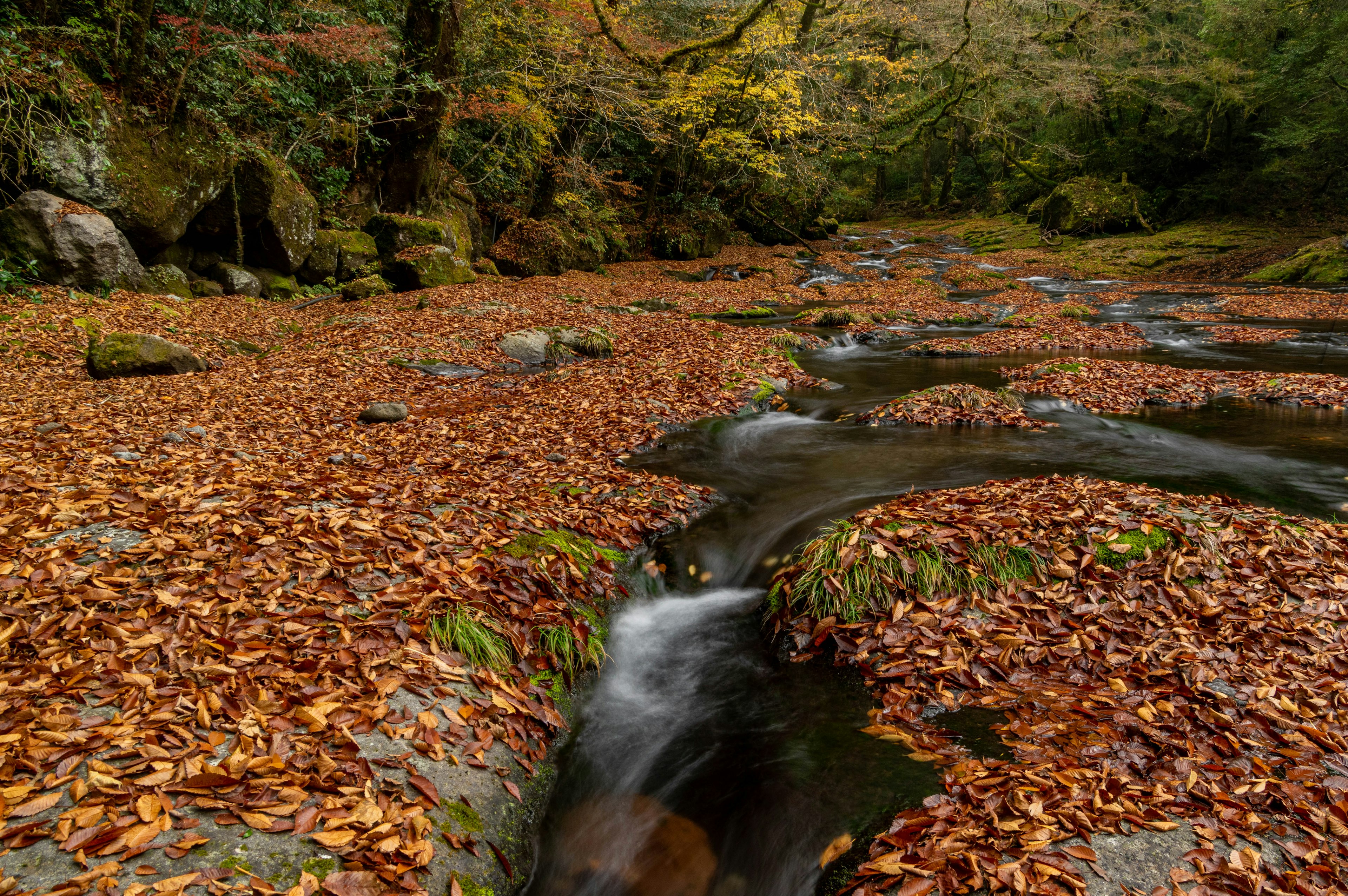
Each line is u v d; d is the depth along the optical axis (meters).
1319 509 5.55
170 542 3.78
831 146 27.92
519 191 24.89
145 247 13.47
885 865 2.52
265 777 2.54
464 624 3.63
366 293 16.53
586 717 3.81
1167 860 2.45
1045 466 6.70
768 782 3.22
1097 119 33.31
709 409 8.77
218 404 8.36
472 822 2.75
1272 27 25.20
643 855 3.02
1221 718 3.17
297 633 3.31
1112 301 20.33
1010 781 2.84
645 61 17.52
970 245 35.12
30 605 3.19
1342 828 2.58
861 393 10.16
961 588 4.23
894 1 24.97
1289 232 25.69
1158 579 4.22
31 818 2.25
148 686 2.85
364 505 4.74
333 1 17.23
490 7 19.72
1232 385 10.07
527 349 11.88
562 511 5.51
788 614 4.43
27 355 9.39
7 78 10.80
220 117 14.51
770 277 26.59
